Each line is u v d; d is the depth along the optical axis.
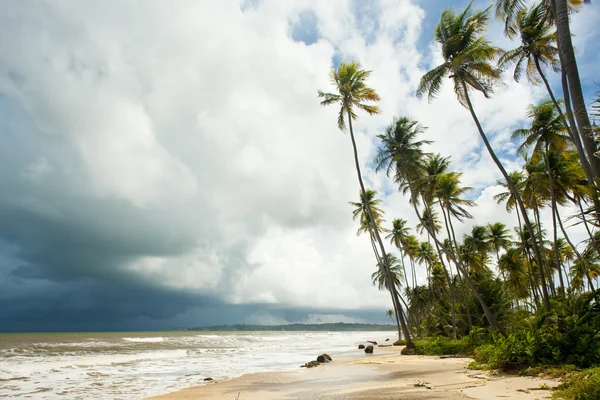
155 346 47.44
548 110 23.86
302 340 81.75
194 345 52.38
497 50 21.14
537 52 19.80
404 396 10.33
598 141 8.38
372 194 42.00
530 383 10.53
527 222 21.70
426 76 22.58
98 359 29.19
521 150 26.02
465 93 21.55
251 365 25.45
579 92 10.02
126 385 16.33
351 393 11.62
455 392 10.38
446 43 21.59
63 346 43.22
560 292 25.89
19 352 34.53
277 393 12.80
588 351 11.40
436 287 53.94
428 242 52.44
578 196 25.88
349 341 77.12
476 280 33.38
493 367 13.48
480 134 21.12
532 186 27.05
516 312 25.89
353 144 28.64
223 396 12.72
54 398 13.48
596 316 12.39
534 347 12.38
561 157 25.48
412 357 24.67
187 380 17.75
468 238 43.88
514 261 40.44
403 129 30.34
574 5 14.95
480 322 28.08
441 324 33.62
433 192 31.02
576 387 8.43
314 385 14.37
